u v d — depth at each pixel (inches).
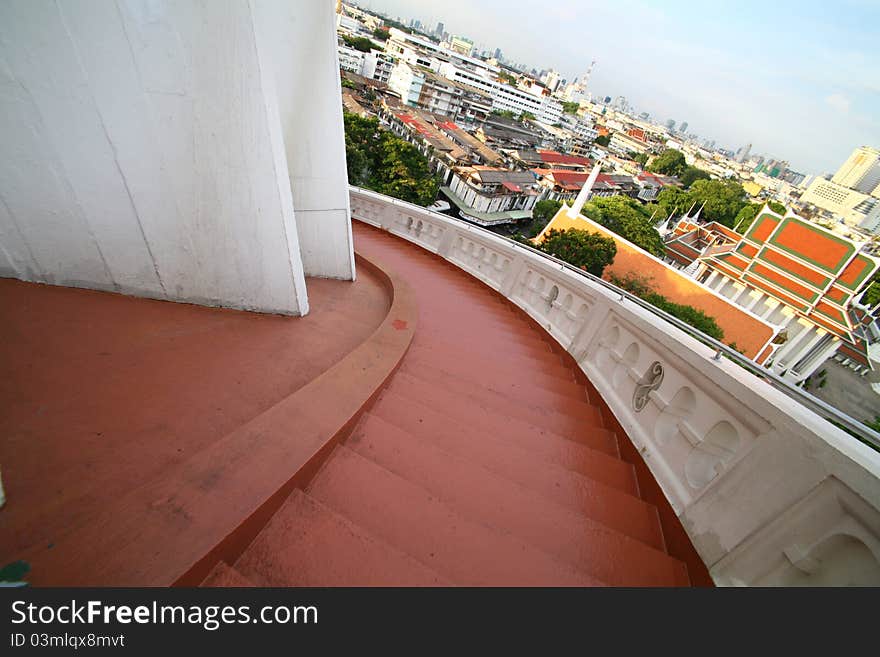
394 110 2260.1
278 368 93.4
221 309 115.3
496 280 266.1
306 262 173.9
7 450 54.1
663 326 107.7
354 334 125.9
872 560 47.6
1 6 70.4
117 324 91.8
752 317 971.3
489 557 55.8
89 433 60.3
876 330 1947.6
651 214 2448.3
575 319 173.6
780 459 59.6
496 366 140.9
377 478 63.1
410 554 53.4
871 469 48.0
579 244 1168.2
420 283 236.7
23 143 82.1
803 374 1293.1
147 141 88.4
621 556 66.4
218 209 100.2
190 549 40.1
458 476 72.2
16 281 95.4
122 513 41.8
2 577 34.6
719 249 1462.8
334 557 48.1
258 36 78.8
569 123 5017.2
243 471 51.6
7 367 69.9
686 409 90.1
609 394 126.7
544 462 87.0
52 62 76.5
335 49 132.6
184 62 81.1
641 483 92.2
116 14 74.5
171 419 67.7
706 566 65.6
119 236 98.0
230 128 89.0
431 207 1683.1
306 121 143.3
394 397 92.1
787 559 56.1
